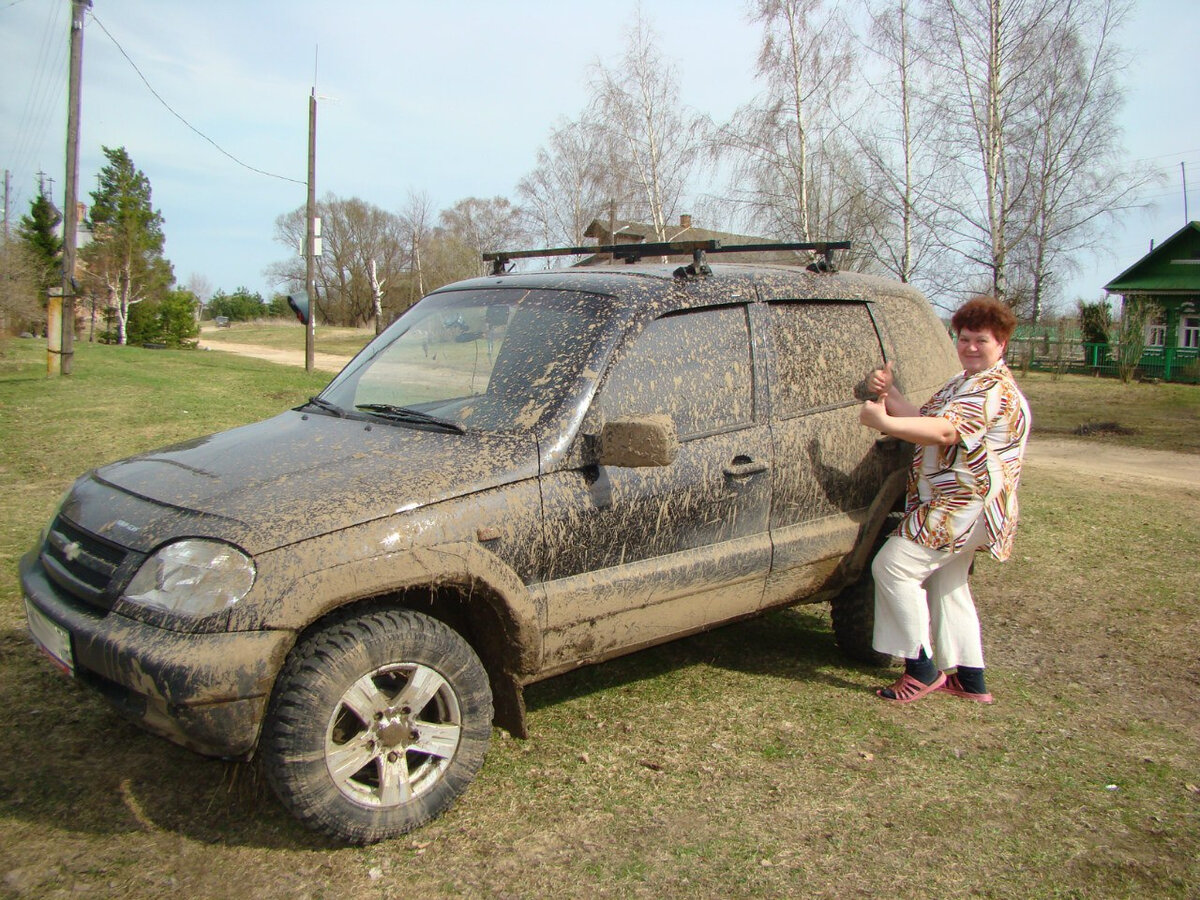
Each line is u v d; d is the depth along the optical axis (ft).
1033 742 12.54
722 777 11.30
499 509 10.21
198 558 8.89
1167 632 16.97
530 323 12.17
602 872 9.33
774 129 73.77
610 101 91.40
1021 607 18.28
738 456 12.38
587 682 14.14
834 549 13.50
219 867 9.20
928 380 15.19
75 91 52.60
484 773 11.20
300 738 8.93
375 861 9.39
